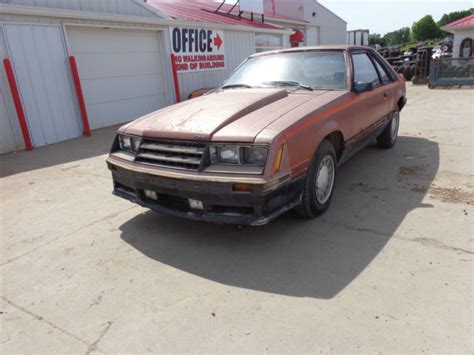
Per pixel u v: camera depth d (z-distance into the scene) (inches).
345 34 1121.4
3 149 300.5
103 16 360.2
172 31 446.6
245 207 120.4
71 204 185.0
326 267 118.4
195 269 122.8
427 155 230.4
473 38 735.7
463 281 106.7
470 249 122.5
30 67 313.4
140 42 419.8
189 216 128.6
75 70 339.9
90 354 89.7
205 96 174.4
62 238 149.7
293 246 132.1
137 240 144.4
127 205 180.1
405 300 100.5
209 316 100.0
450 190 171.9
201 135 125.0
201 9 613.0
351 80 173.0
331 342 88.1
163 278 118.8
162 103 459.8
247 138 119.3
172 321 99.0
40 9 309.4
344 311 98.2
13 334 98.0
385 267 116.0
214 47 510.0
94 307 106.9
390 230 138.4
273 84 180.2
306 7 927.7
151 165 134.6
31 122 316.8
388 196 169.9
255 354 86.2
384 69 229.6
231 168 120.5
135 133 144.1
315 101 151.6
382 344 86.5
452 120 330.6
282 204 126.8
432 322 92.1
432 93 527.2
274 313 99.4
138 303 107.3
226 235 143.3
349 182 191.3
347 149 171.6
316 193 147.6
